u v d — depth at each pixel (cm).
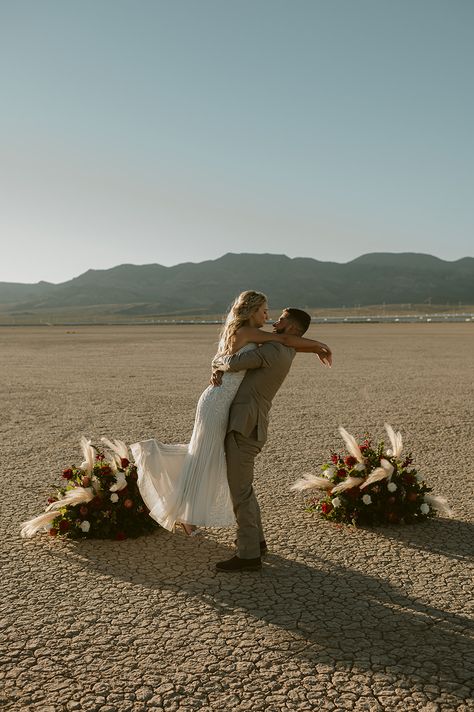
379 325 8444
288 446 888
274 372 453
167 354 2991
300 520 577
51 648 354
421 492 580
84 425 1068
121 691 313
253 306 460
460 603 410
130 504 524
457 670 335
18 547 512
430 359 2533
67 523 520
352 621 386
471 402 1335
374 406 1280
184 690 314
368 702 307
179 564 477
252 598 416
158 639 363
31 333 7056
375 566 471
